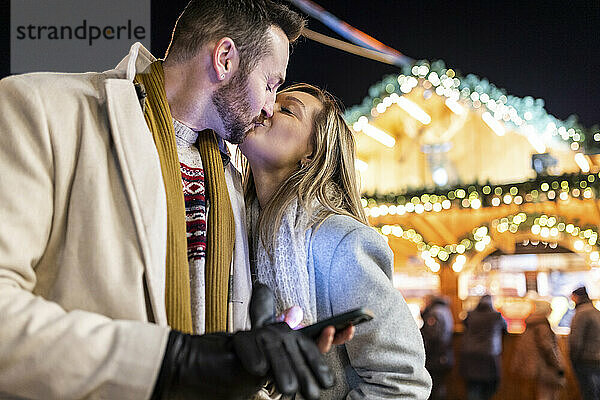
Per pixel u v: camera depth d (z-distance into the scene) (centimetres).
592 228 1062
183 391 108
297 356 103
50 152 129
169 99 162
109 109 137
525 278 1341
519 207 1097
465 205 1077
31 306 110
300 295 176
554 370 796
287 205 185
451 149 1346
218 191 165
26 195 123
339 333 112
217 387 107
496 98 1215
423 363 176
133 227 131
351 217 189
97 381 107
